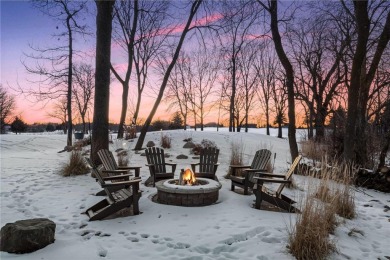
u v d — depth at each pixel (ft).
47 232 12.35
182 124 121.90
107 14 30.07
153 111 45.32
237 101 110.52
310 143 46.09
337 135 35.91
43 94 55.11
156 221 15.48
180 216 16.22
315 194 15.14
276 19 31.86
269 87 101.09
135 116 68.54
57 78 56.80
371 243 13.94
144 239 13.33
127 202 16.15
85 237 13.48
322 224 12.30
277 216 16.39
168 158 39.09
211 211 17.04
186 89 112.88
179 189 17.85
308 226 11.89
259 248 12.52
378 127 39.63
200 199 18.15
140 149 44.86
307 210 12.50
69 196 20.04
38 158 41.73
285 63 32.17
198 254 12.00
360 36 28.84
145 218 15.88
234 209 17.42
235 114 111.96
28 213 16.53
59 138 81.35
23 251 11.66
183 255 11.92
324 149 37.29
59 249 12.10
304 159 37.96
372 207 20.29
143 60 73.61
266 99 102.06
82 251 12.01
